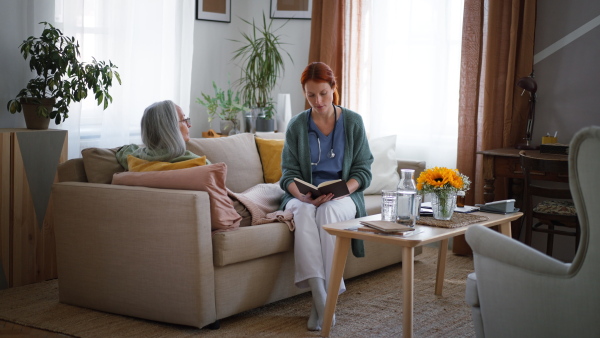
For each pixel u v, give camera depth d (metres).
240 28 5.45
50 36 3.67
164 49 4.68
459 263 4.32
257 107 5.00
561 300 1.97
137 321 3.04
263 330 2.95
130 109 4.41
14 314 3.10
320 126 3.52
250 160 3.91
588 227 1.87
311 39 5.10
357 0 4.93
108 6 4.18
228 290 2.98
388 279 3.85
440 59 4.63
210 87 5.30
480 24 4.44
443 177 2.97
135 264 3.01
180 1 4.72
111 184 3.20
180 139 3.24
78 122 4.06
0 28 3.78
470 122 4.51
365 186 3.48
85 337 2.81
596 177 1.81
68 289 3.26
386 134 4.94
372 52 4.90
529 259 2.02
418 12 4.74
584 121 4.33
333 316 2.90
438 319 3.14
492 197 4.23
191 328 2.95
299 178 3.47
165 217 2.89
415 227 2.83
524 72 4.41
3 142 3.47
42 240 3.70
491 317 2.22
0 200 3.48
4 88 3.83
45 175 3.67
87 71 3.78
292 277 3.33
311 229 3.15
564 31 4.35
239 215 3.08
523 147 4.30
